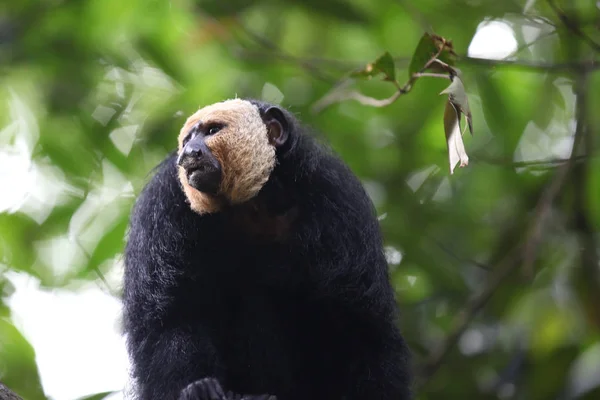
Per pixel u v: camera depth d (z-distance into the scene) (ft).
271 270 31.91
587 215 42.14
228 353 32.07
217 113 32.58
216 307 31.76
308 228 31.73
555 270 41.93
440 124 45.68
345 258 31.48
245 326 31.99
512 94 46.19
